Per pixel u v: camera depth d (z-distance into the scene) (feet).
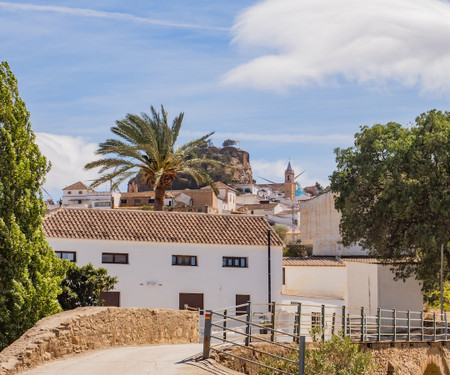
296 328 88.38
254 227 144.66
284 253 217.15
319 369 75.77
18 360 58.65
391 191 157.38
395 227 163.43
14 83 84.43
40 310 81.46
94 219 137.08
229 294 136.87
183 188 562.25
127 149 153.07
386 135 168.25
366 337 106.11
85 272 105.09
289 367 73.15
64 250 129.08
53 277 85.20
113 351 73.20
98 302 105.91
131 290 131.85
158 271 133.80
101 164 154.81
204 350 71.36
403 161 160.45
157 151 155.74
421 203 159.84
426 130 164.25
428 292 174.60
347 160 175.63
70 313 74.38
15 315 78.79
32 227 83.25
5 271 79.10
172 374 60.29
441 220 155.33
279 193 612.29
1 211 80.07
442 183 157.89
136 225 137.80
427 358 119.24
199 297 135.54
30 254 81.41
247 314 77.82
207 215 146.30
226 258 138.21
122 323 79.46
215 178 624.18
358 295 169.48
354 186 168.66
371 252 177.27
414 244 163.73
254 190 594.24
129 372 59.93
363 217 166.61
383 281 166.61
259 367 74.02
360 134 175.42
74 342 69.00
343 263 164.55
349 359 81.20
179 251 135.54
